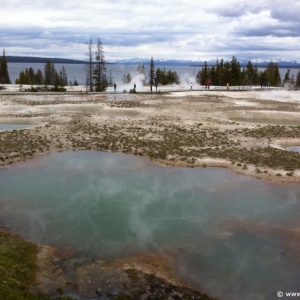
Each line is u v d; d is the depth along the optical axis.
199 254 10.24
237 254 10.27
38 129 27.08
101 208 13.36
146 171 17.73
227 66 91.56
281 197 14.55
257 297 8.38
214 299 8.20
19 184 15.73
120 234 11.38
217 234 11.47
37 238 11.05
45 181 16.16
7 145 21.70
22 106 38.19
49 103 41.81
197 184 15.97
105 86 68.38
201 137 25.03
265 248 10.64
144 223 12.19
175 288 8.59
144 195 14.65
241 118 36.56
